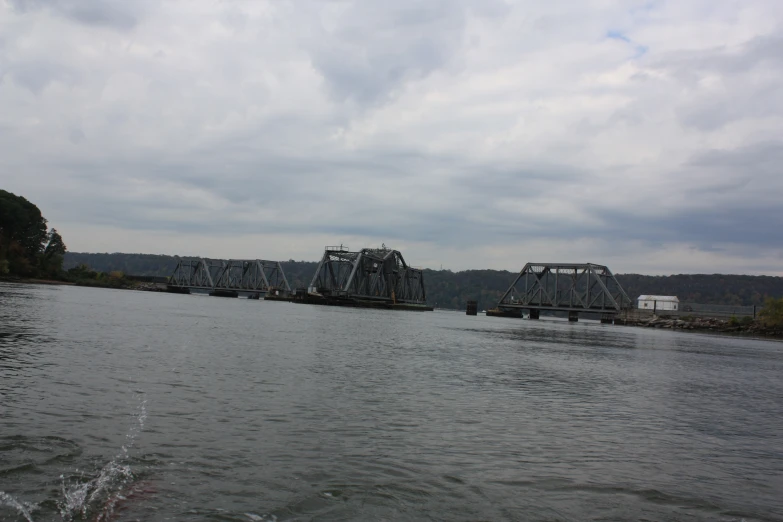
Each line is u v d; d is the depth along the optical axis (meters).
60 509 10.18
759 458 17.22
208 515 10.35
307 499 11.42
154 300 141.12
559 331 112.62
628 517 11.65
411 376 30.44
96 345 34.72
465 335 77.06
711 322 160.25
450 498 12.02
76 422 15.98
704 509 12.39
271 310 131.12
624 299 199.00
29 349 30.75
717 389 33.75
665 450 17.45
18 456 12.73
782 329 141.62
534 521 11.10
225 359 32.12
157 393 20.81
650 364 48.31
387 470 13.57
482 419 20.14
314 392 23.27
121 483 11.59
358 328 76.75
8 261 180.75
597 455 16.25
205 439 15.15
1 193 186.25
